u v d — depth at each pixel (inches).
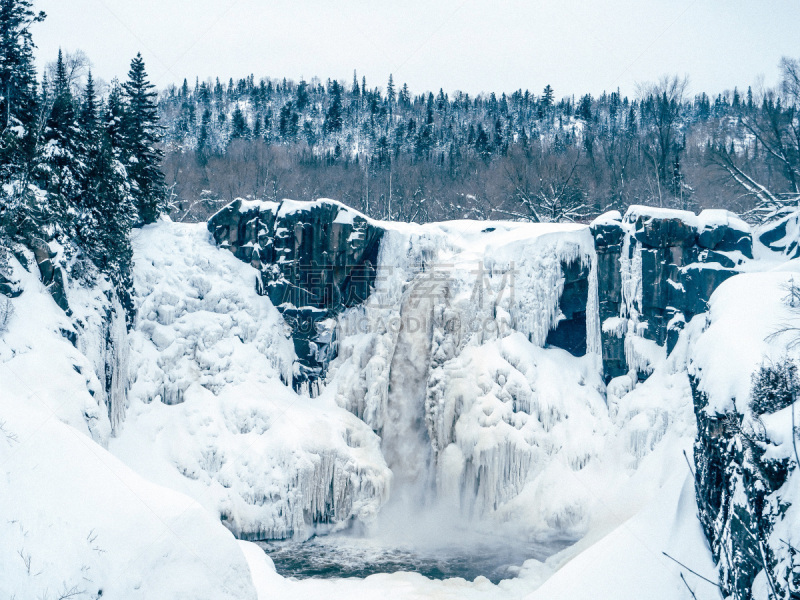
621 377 1331.2
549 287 1373.0
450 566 1083.3
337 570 1058.1
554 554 1111.6
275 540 1178.6
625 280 1347.2
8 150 1092.5
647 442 1229.1
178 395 1275.8
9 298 970.7
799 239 1296.8
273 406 1267.2
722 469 679.1
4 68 1187.9
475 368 1322.6
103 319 1170.6
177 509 684.1
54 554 581.9
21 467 645.9
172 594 627.2
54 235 1106.7
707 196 2215.8
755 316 751.7
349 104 5388.8
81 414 917.8
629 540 770.8
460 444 1293.1
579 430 1278.3
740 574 591.2
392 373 1376.7
